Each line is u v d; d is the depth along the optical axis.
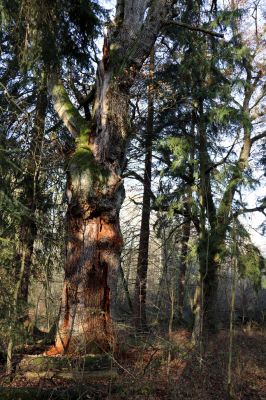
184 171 15.52
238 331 15.45
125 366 8.88
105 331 10.11
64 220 11.04
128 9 11.38
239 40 15.32
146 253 16.44
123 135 11.09
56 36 10.77
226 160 15.16
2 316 7.90
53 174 11.06
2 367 8.91
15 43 10.51
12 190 8.55
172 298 10.27
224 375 9.93
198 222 15.94
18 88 11.71
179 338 12.95
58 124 12.92
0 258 7.97
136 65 11.30
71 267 10.51
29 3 9.42
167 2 11.70
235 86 14.85
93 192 10.39
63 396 7.44
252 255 13.99
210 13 16.08
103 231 10.64
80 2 11.05
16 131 9.75
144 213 17.27
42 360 8.97
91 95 12.17
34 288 11.62
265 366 11.38
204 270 13.99
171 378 8.91
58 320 10.14
